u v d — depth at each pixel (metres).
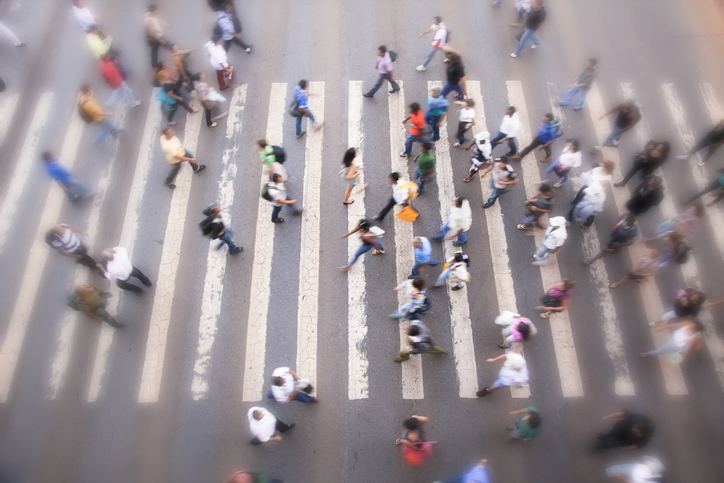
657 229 9.44
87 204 9.95
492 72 11.70
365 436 7.79
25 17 12.65
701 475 7.58
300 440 7.77
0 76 11.71
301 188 10.10
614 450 7.68
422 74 11.66
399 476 7.51
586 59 11.94
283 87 11.45
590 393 8.14
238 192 10.07
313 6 12.76
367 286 9.05
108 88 11.55
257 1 12.87
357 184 10.12
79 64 11.92
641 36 12.34
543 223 9.62
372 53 11.98
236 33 11.67
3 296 9.00
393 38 12.23
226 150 10.59
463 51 12.03
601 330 8.64
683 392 8.16
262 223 9.71
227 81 11.37
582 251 9.40
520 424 7.03
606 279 9.12
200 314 8.79
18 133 10.91
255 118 11.02
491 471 7.54
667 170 10.37
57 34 12.39
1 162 10.52
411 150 10.30
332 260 9.31
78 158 10.52
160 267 9.24
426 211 9.84
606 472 7.53
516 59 11.91
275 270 9.21
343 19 12.53
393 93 11.36
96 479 7.55
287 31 12.34
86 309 7.73
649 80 11.60
